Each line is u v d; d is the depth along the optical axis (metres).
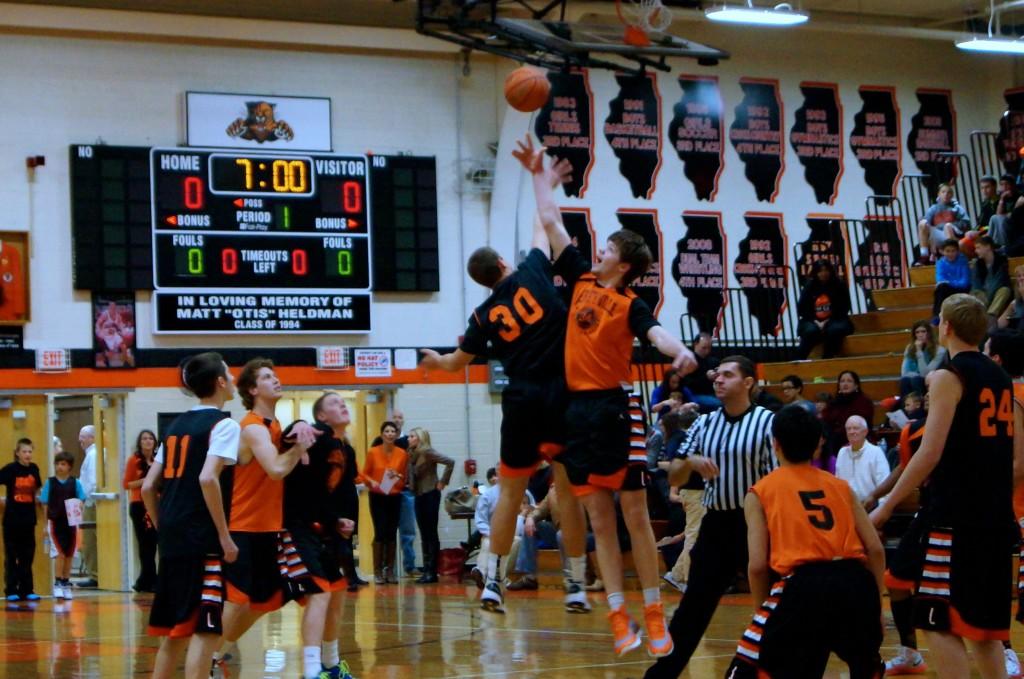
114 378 20.02
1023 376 8.05
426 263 21.55
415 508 20.28
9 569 18.41
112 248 19.98
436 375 21.70
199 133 20.61
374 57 21.80
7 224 19.75
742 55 23.69
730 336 23.22
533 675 10.05
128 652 12.33
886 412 17.73
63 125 20.16
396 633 13.19
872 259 24.00
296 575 9.01
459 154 22.17
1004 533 6.62
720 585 7.93
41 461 19.86
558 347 7.69
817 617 6.41
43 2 20.25
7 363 19.56
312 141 21.20
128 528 20.14
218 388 8.01
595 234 22.66
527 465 7.81
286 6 21.55
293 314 20.83
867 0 23.77
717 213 23.34
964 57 25.17
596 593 17.28
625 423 7.42
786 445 6.69
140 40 20.59
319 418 9.34
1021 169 21.75
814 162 24.00
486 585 8.06
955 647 6.62
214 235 20.45
